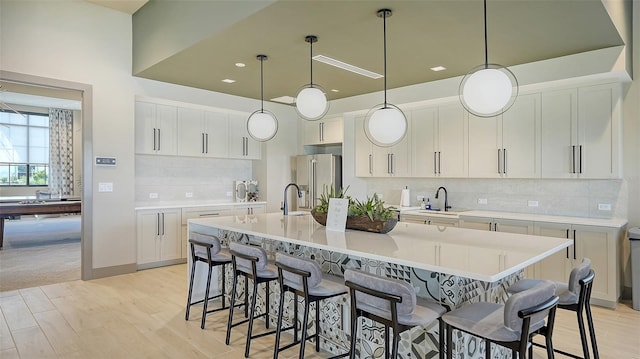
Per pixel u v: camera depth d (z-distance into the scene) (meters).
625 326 3.29
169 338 3.06
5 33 4.11
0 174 11.39
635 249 3.68
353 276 2.06
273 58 4.16
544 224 4.05
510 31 3.30
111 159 4.85
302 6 2.92
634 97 3.99
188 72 4.75
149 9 4.61
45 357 2.74
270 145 6.66
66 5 4.52
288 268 2.44
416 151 5.43
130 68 4.97
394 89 5.38
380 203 3.08
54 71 4.43
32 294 4.13
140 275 4.91
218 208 5.95
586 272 2.25
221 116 6.26
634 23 3.99
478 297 2.38
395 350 1.89
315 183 6.50
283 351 2.85
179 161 6.21
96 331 3.19
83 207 4.68
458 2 2.79
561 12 2.93
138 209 5.15
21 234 8.21
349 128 6.20
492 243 2.54
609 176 3.92
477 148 4.83
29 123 11.80
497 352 2.51
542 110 4.32
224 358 2.74
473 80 2.47
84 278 4.66
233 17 3.27
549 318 1.84
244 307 3.62
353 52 3.90
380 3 2.84
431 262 2.00
